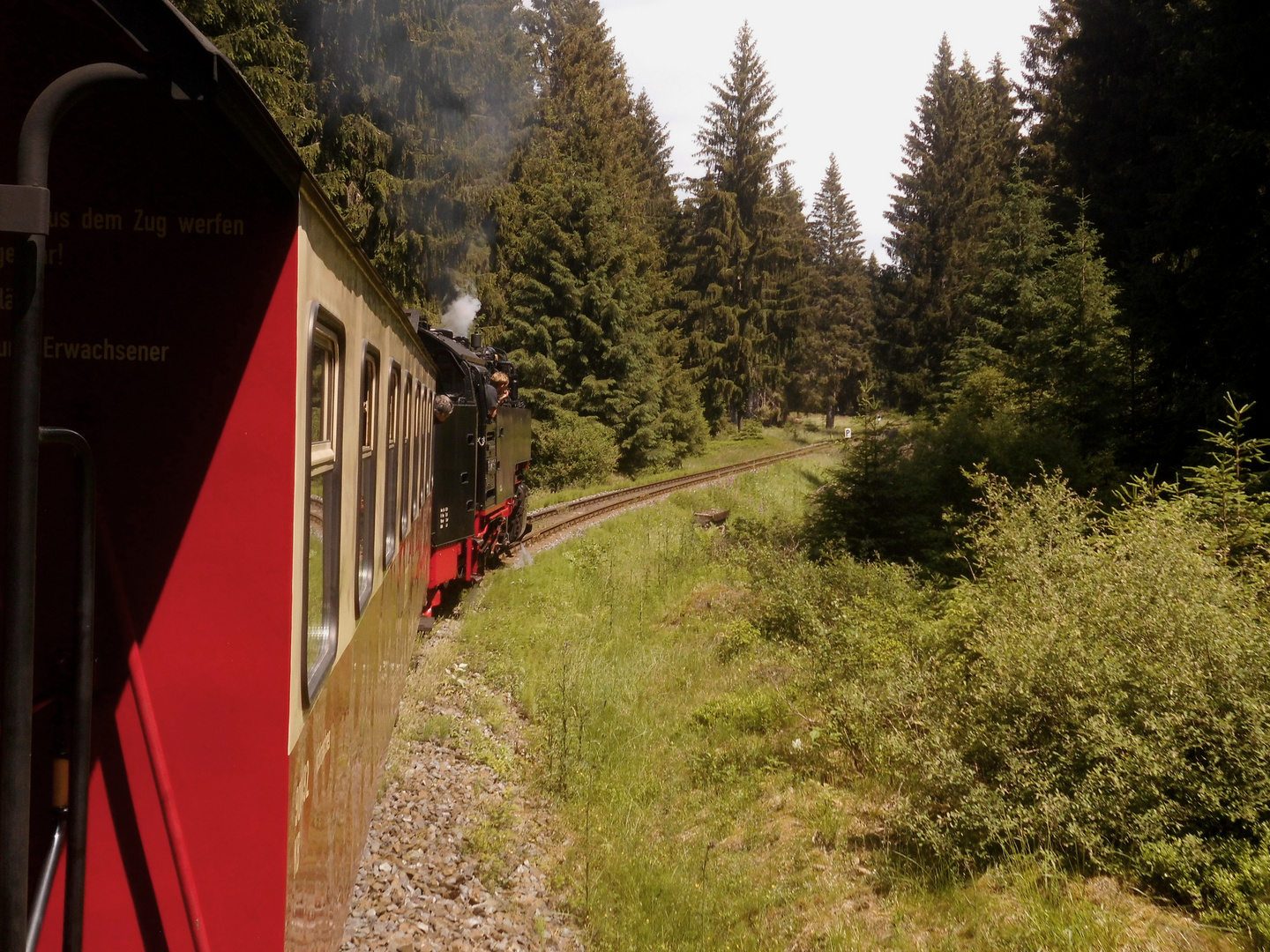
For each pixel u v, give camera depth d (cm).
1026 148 3984
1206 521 771
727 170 5472
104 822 256
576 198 3678
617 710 899
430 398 934
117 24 192
